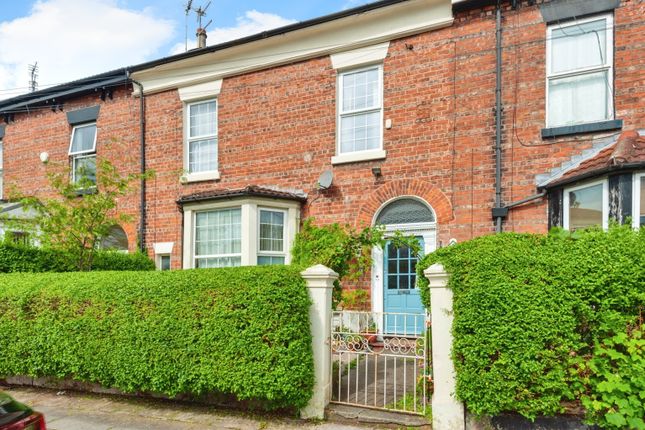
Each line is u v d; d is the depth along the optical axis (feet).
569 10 23.73
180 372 16.76
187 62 33.81
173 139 34.58
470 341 13.60
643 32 22.29
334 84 29.32
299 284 16.56
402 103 27.27
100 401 19.02
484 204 24.77
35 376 20.18
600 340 12.87
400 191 26.86
